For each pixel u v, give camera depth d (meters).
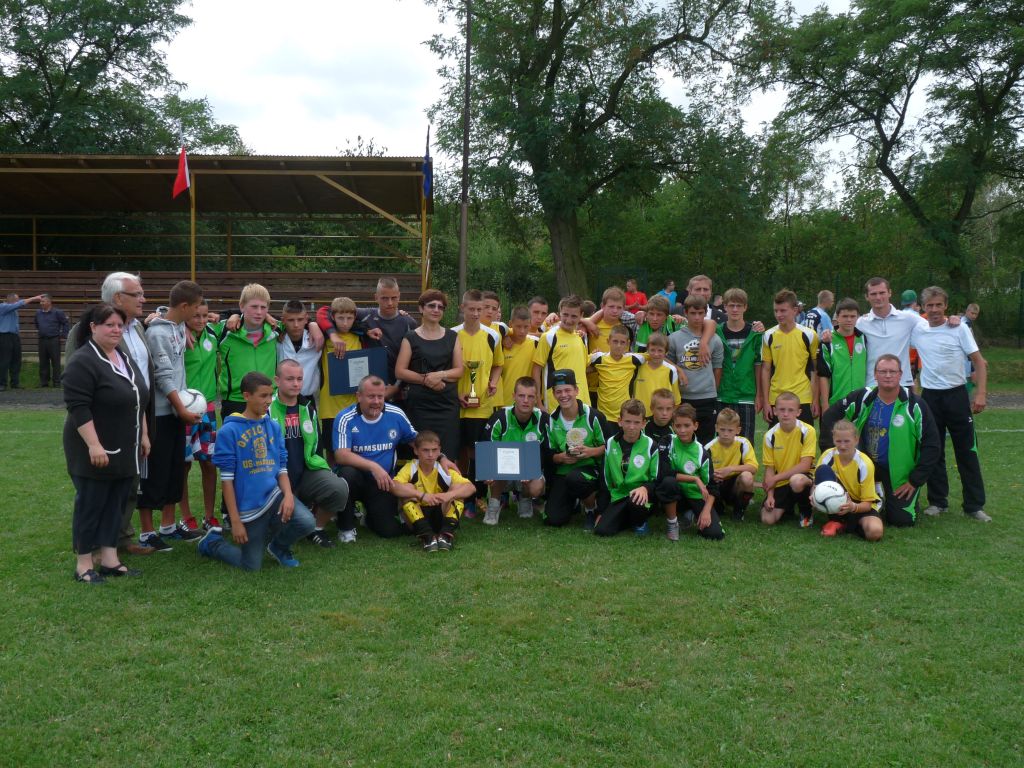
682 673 4.03
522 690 3.85
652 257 33.12
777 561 5.80
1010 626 4.63
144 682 3.89
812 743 3.43
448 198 29.41
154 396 5.73
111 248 27.12
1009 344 26.28
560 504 6.84
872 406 6.96
